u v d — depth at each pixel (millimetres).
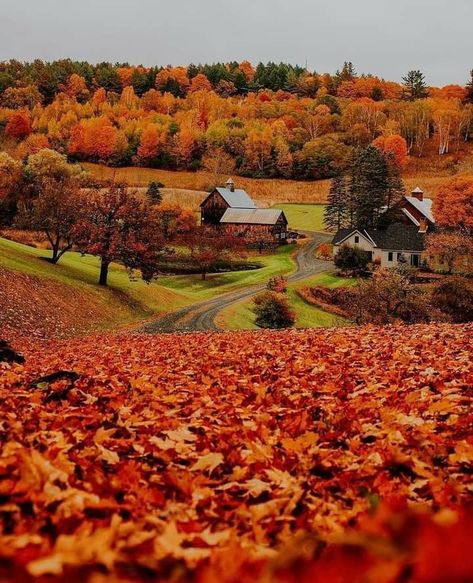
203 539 3809
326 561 2715
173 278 96750
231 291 85250
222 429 7293
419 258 106500
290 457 5996
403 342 16047
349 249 99312
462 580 2332
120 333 46781
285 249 129500
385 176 134375
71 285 55500
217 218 141000
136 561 3145
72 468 5348
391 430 6824
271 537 4238
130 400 9703
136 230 63938
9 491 4480
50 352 24203
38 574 2805
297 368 12711
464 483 5145
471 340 15008
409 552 2561
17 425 6973
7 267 50562
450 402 8070
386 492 5031
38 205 65438
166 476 5258
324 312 74000
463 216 112375
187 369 14062
